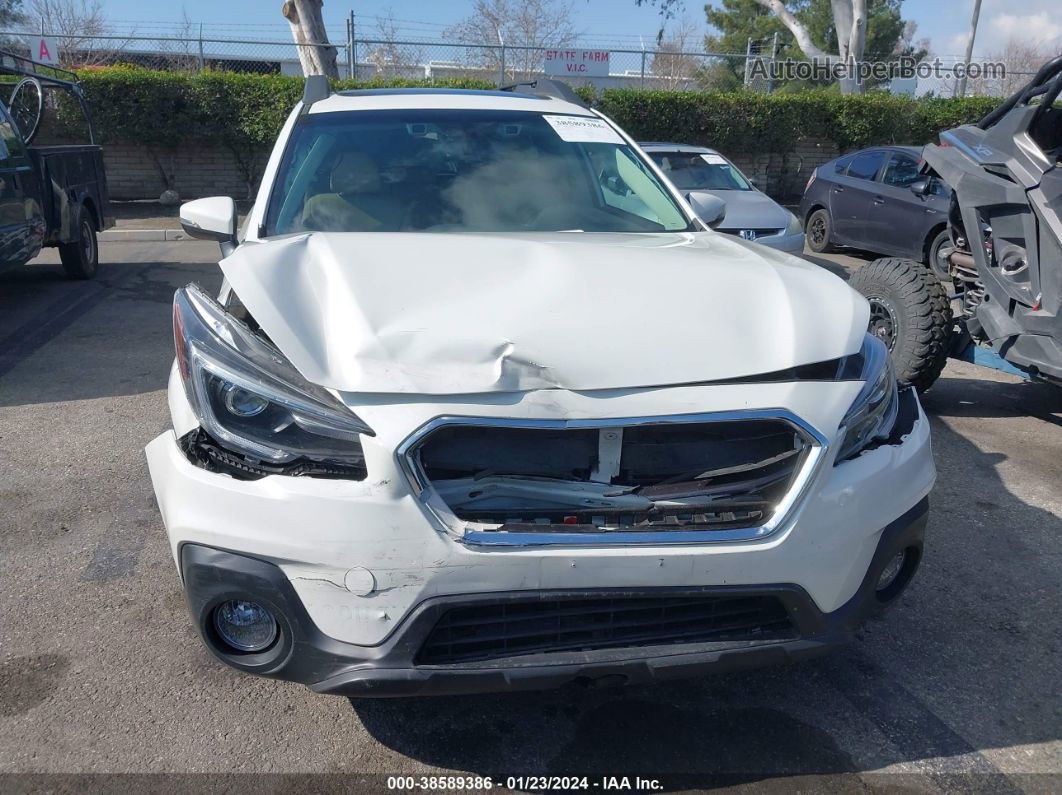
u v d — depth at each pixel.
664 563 2.25
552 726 2.80
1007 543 4.03
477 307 2.48
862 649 3.22
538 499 2.29
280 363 2.36
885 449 2.59
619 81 21.88
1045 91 5.12
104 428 5.21
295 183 3.56
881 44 33.88
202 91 15.34
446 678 2.24
